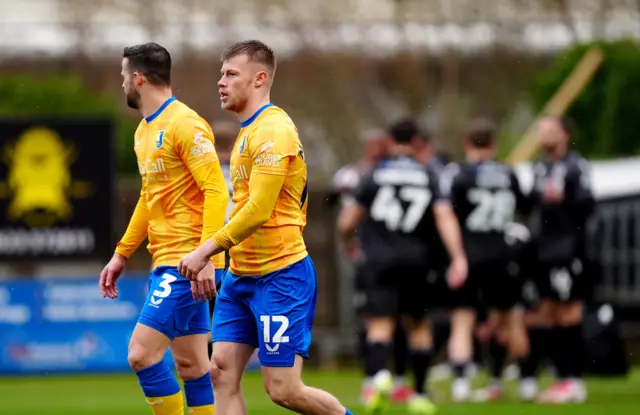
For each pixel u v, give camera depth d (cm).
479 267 4212
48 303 5572
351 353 6031
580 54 7862
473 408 3928
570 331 4288
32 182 5638
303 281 2259
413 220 3919
